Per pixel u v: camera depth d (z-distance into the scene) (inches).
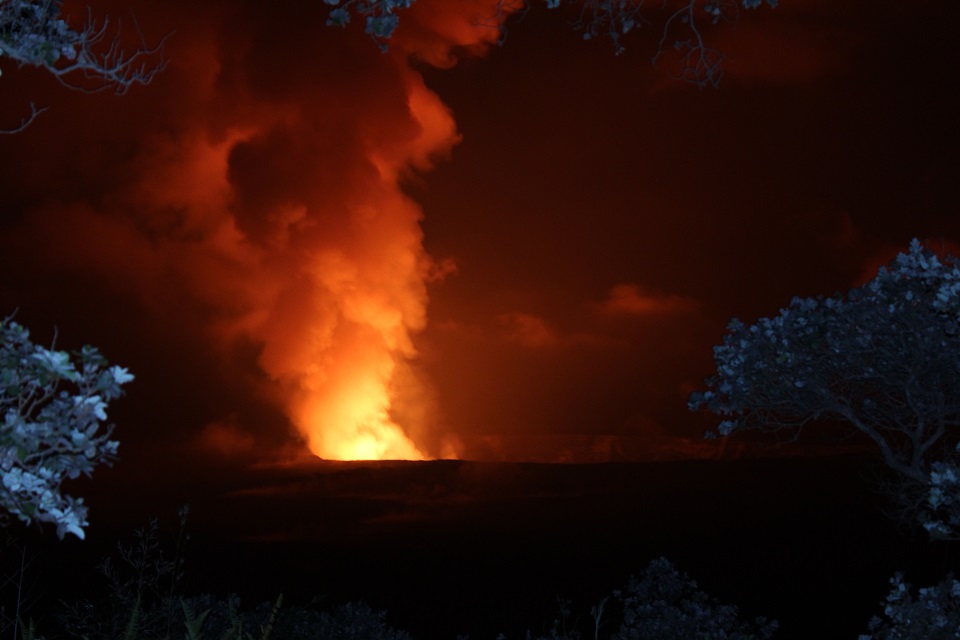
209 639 307.4
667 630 368.2
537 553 890.7
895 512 281.3
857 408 266.8
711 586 757.9
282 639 364.5
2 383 101.6
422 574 829.2
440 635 660.1
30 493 102.0
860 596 714.2
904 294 246.5
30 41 127.6
